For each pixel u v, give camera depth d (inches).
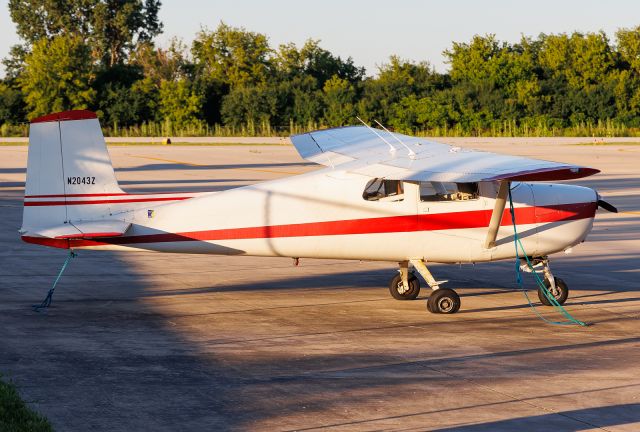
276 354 564.7
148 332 621.6
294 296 767.7
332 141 788.0
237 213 687.7
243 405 456.4
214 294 772.0
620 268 935.0
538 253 732.7
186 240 684.1
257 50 4830.2
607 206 752.3
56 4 5629.9
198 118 4355.3
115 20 5659.5
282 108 4350.4
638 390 493.0
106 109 4229.8
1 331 615.5
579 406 462.6
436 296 701.3
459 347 592.1
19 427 398.9
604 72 4685.0
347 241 700.0
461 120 4252.0
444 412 449.4
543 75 4771.2
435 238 707.4
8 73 5620.1
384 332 634.8
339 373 521.0
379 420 435.5
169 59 5108.3
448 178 578.2
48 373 509.0
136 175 2080.5
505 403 466.3
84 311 690.2
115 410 443.8
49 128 664.4
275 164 2460.6
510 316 699.4
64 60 4165.8
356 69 5315.0
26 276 845.2
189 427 420.8
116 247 683.4
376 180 697.0
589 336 631.2
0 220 1269.7
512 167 576.4
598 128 4244.6
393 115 4301.2
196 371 520.1
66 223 670.5
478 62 4616.1
